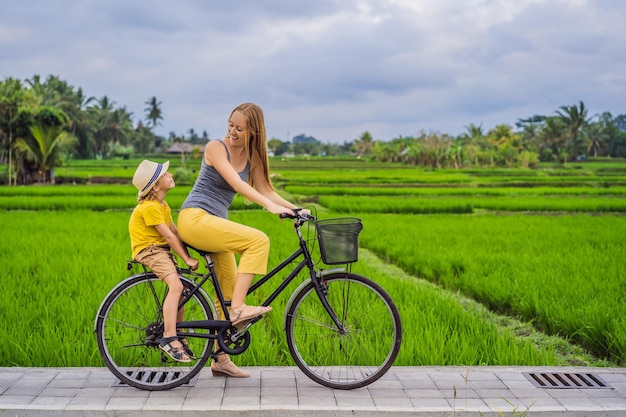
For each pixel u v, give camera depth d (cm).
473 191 3466
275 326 620
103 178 4878
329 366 445
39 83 8844
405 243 1355
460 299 862
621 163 10644
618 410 377
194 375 416
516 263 1043
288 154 17688
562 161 10669
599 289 808
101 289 762
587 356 607
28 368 449
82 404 379
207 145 420
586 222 1883
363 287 459
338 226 413
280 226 1694
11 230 1516
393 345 421
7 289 770
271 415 372
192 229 411
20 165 4509
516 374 448
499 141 11169
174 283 411
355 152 16412
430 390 412
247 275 408
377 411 373
